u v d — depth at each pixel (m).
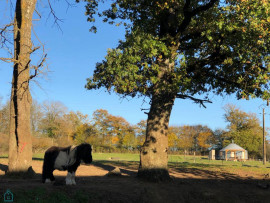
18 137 11.70
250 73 13.76
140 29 12.44
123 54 11.84
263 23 12.09
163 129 12.98
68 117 76.62
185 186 11.95
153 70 13.05
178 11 13.83
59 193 8.14
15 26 11.88
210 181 14.05
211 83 16.12
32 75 11.37
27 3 12.10
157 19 14.16
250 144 74.31
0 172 12.99
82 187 9.28
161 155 12.67
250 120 80.25
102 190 9.37
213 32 13.84
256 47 12.88
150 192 10.20
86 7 14.02
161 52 13.18
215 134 90.50
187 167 22.17
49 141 55.75
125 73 11.59
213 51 14.79
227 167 24.11
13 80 12.24
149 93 16.12
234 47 13.30
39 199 7.53
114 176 12.98
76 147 9.44
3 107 61.25
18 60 11.66
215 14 13.66
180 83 12.30
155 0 13.49
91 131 80.50
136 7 14.20
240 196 11.82
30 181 10.13
